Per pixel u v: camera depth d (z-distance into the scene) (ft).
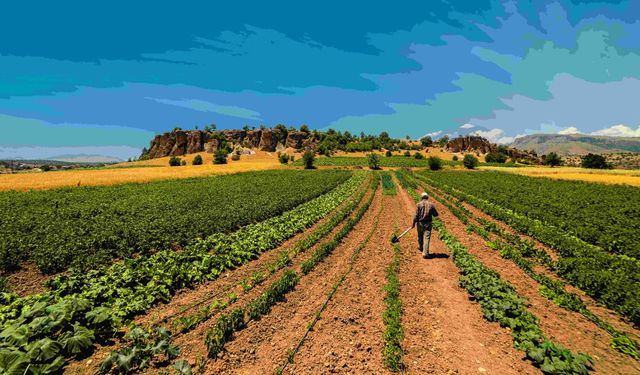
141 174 217.15
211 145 561.84
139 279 29.07
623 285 25.35
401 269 33.06
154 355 18.47
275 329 21.52
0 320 20.65
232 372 17.13
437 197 91.50
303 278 30.78
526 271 32.22
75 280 27.32
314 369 17.31
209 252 39.73
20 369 15.37
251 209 68.85
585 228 49.65
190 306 25.27
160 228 51.03
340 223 57.88
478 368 17.21
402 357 18.16
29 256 38.63
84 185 150.20
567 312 23.90
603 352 18.86
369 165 302.45
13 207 80.07
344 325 21.91
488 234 47.16
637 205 80.79
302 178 177.99
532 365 17.46
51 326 18.24
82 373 16.81
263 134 623.36
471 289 26.50
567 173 226.17
